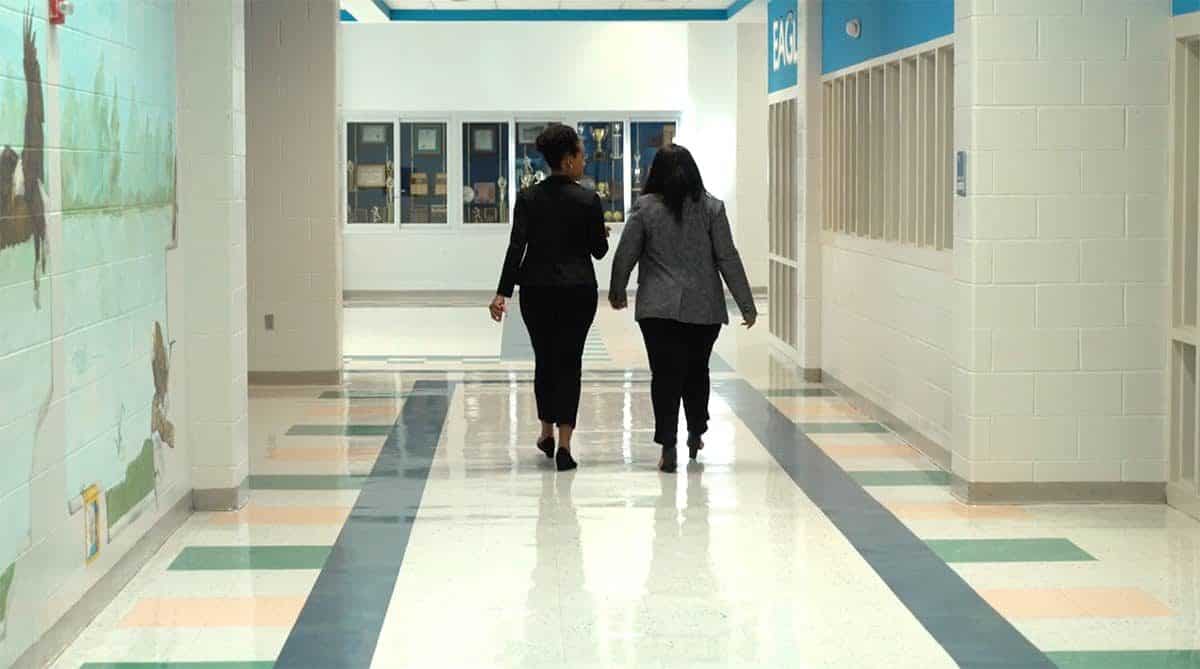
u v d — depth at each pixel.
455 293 24.52
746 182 23.34
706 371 9.67
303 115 13.52
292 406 12.34
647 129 24.52
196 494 8.32
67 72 5.82
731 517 8.12
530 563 7.12
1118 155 8.25
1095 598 6.50
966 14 8.31
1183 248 8.17
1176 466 8.36
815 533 7.73
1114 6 8.20
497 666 5.56
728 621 6.14
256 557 7.26
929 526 7.89
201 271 8.17
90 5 6.16
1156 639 5.89
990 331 8.35
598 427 11.23
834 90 13.30
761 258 23.52
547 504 8.47
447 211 24.48
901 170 10.89
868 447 10.30
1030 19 8.19
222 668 5.54
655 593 6.57
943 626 6.06
